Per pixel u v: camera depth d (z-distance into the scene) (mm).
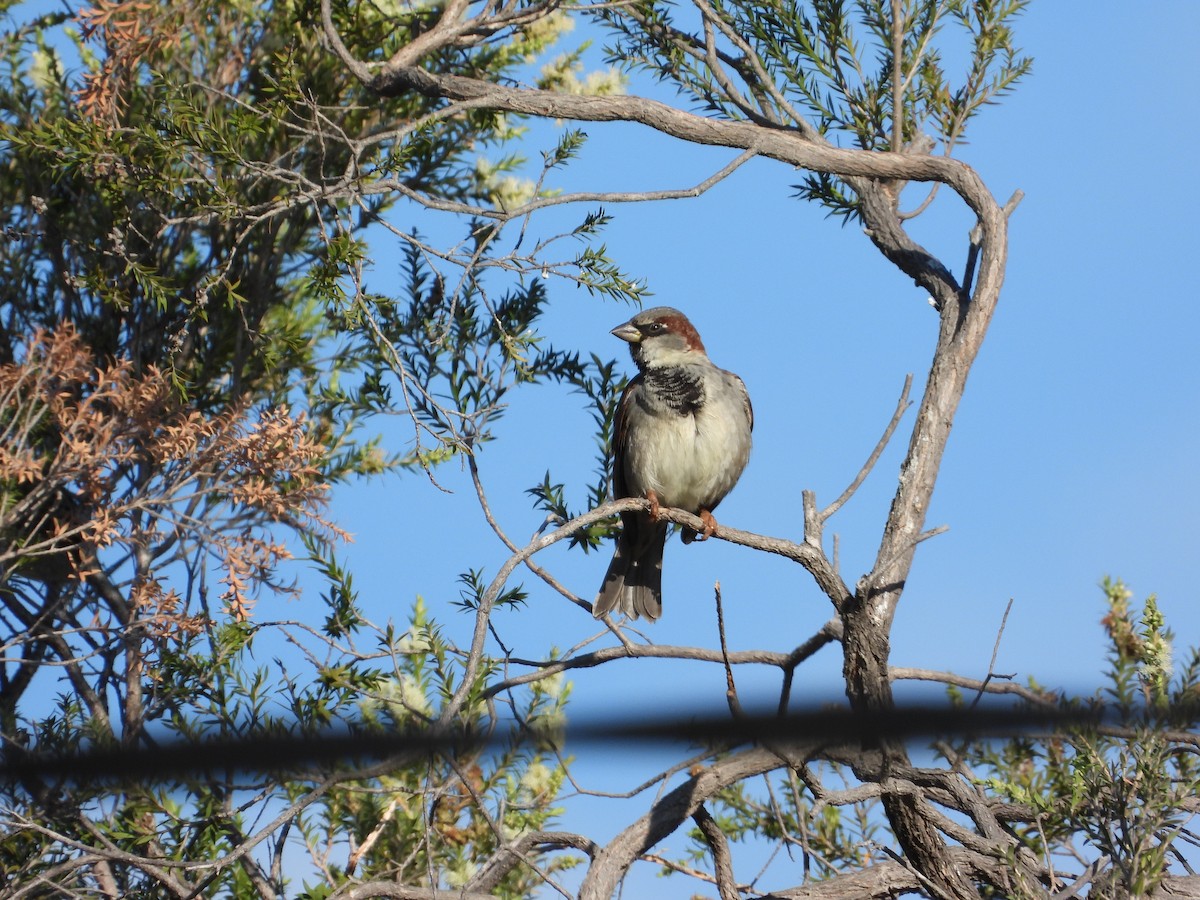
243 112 11523
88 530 10688
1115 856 7535
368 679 10086
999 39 11297
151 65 11500
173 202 11641
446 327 9016
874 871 9547
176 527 10516
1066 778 8523
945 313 9625
